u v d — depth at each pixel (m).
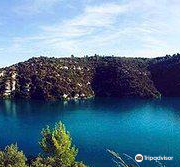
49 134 64.56
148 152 106.06
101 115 198.38
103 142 124.00
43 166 52.50
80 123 170.88
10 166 49.47
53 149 63.34
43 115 196.38
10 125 164.62
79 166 63.56
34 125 163.50
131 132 147.88
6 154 52.97
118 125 166.62
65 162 62.19
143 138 133.00
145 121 178.50
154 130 152.75
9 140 128.12
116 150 109.50
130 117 192.00
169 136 137.38
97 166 86.62
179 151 107.12
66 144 62.91
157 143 122.06
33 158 59.84
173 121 177.50
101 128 157.62
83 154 101.44
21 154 53.72
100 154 101.25
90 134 142.12
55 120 178.88
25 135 138.62
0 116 193.25
